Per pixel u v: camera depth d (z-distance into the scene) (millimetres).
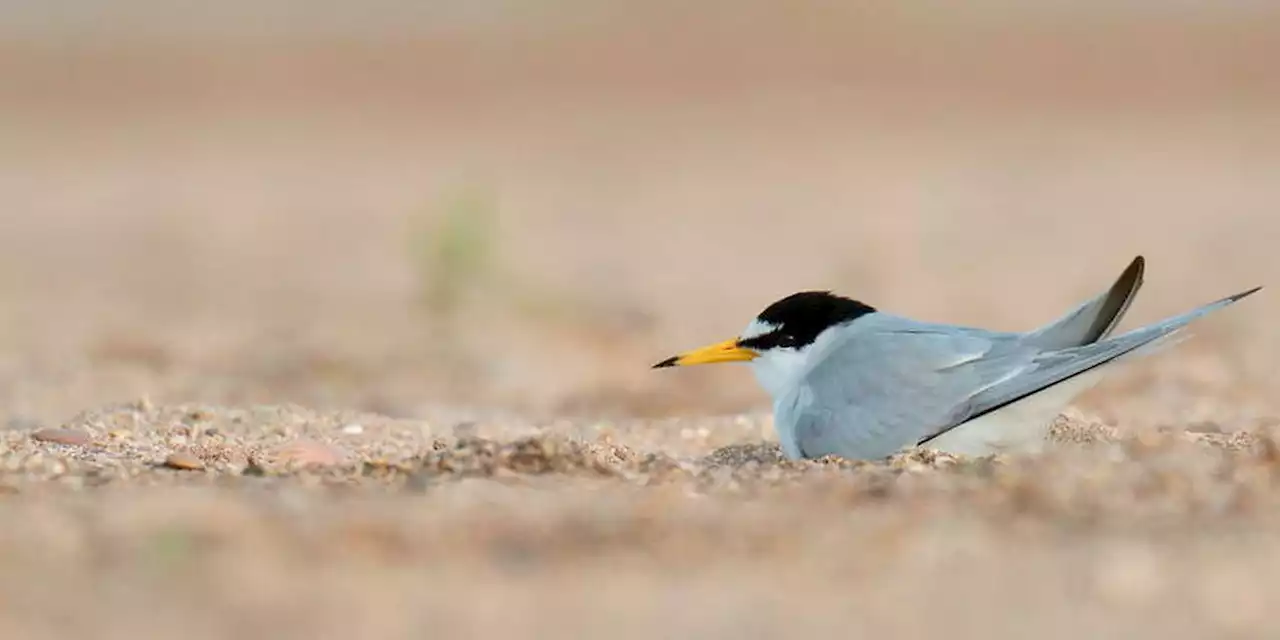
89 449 9242
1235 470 8109
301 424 10367
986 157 28062
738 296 17891
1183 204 24016
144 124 30703
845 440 8906
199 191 25797
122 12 36156
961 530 6984
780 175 26797
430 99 32594
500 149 28844
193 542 6719
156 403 11258
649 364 14242
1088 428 9555
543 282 17781
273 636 5668
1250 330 15227
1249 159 27422
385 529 6941
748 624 5812
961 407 8688
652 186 25969
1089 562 6520
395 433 10281
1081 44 34938
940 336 8969
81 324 16344
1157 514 7262
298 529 6934
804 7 37125
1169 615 5906
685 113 31984
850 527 7031
